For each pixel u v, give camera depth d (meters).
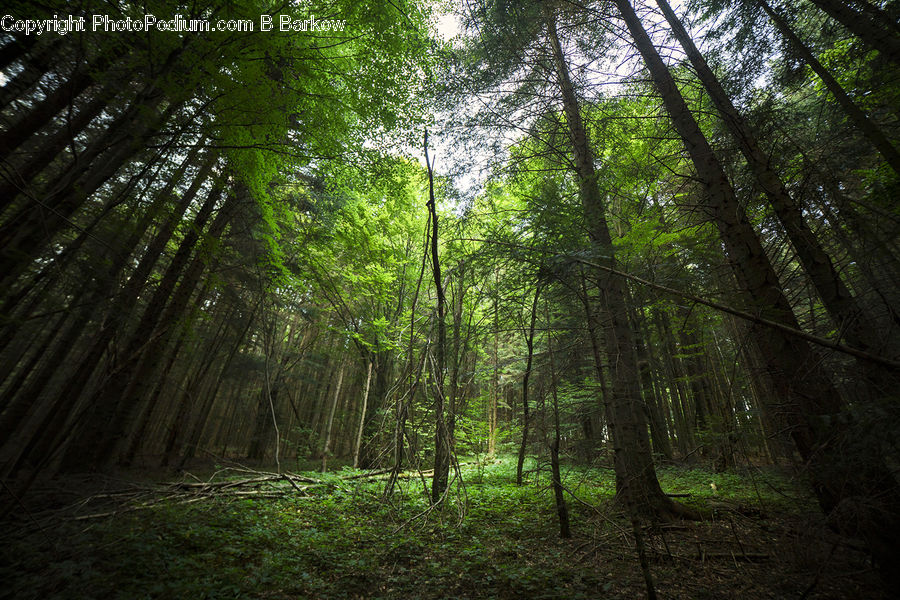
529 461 13.23
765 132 4.12
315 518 6.06
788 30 4.58
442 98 6.70
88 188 3.85
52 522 4.63
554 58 7.03
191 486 6.95
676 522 5.36
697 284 4.99
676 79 5.51
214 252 6.39
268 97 4.58
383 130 6.67
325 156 5.91
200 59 3.90
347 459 17.05
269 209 7.36
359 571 4.19
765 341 4.04
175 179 5.17
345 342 13.62
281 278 9.19
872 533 2.63
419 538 5.13
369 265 10.37
